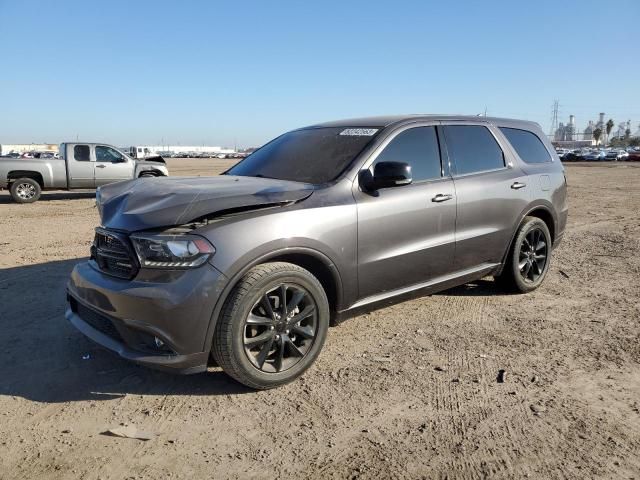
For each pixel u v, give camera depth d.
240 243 3.36
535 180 5.59
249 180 4.20
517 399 3.46
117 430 3.08
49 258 7.54
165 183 4.04
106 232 3.52
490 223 5.05
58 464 2.79
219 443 2.98
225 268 3.30
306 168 4.34
